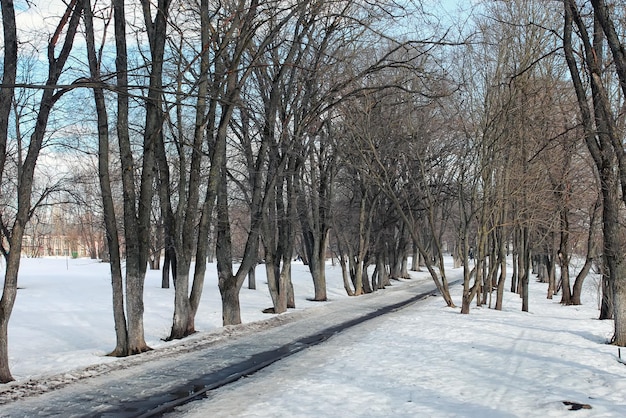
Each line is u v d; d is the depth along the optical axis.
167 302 25.11
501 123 22.02
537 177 22.34
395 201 24.27
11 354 13.80
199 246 16.95
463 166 23.56
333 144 27.14
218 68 17.19
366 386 9.34
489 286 27.05
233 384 9.91
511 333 15.66
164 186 16.95
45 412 8.27
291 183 24.53
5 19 10.52
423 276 53.88
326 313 22.86
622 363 11.05
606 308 20.41
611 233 13.84
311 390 9.14
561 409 7.54
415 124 27.48
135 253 13.66
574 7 13.52
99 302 24.42
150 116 14.70
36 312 20.92
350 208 35.28
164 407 8.41
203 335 16.22
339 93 20.81
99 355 13.21
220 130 17.33
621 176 12.64
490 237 26.92
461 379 9.66
